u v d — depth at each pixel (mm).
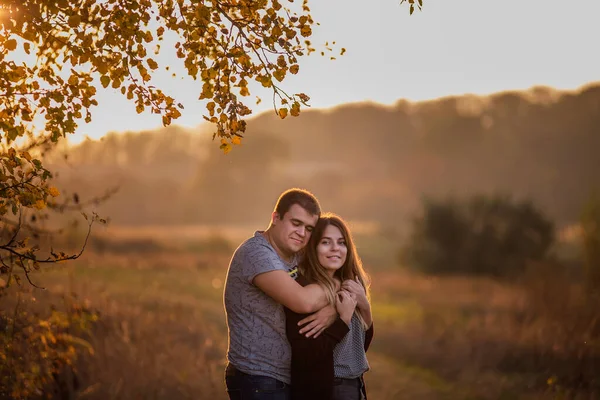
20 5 4184
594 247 17141
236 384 4555
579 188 110625
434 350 13367
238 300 4602
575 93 141000
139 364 8523
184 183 134000
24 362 6137
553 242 34500
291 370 4520
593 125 128625
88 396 7430
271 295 4492
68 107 4445
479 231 34531
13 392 5680
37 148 5605
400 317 19375
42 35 4344
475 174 125812
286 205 4691
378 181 129000
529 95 148375
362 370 4824
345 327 4551
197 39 4715
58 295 8727
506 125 141875
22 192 4348
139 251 40750
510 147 133625
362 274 5031
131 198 117938
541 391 9328
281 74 4598
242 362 4543
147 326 10711
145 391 8125
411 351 13641
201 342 11422
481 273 33969
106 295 10719
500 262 33656
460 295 23531
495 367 11500
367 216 108500
